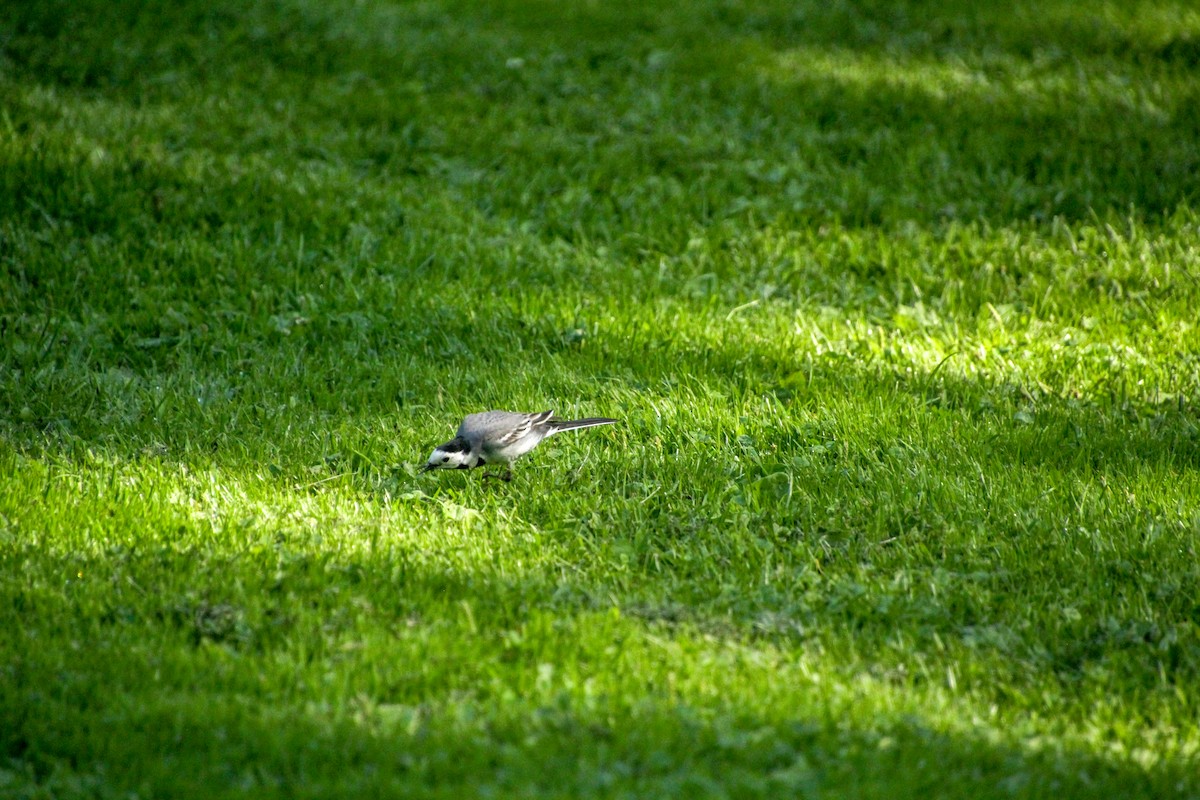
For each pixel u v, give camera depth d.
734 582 9.29
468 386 12.88
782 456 11.29
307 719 7.25
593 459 11.31
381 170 18.45
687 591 9.14
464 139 19.55
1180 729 7.61
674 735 7.11
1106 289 15.52
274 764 6.87
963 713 7.72
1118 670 8.23
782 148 19.69
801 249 16.42
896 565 9.66
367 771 6.80
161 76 21.08
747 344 14.01
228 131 18.95
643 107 21.25
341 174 17.78
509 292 15.10
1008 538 10.05
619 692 7.62
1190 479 10.94
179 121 19.17
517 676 7.77
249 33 23.45
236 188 16.81
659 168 19.14
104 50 21.83
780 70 23.44
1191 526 10.07
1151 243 16.39
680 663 7.97
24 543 9.34
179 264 15.09
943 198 17.94
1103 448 11.70
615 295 15.34
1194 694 7.91
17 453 10.94
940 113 21.17
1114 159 18.89
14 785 6.66
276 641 8.19
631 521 10.27
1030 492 10.69
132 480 10.60
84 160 16.69
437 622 8.42
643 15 27.03
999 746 7.29
